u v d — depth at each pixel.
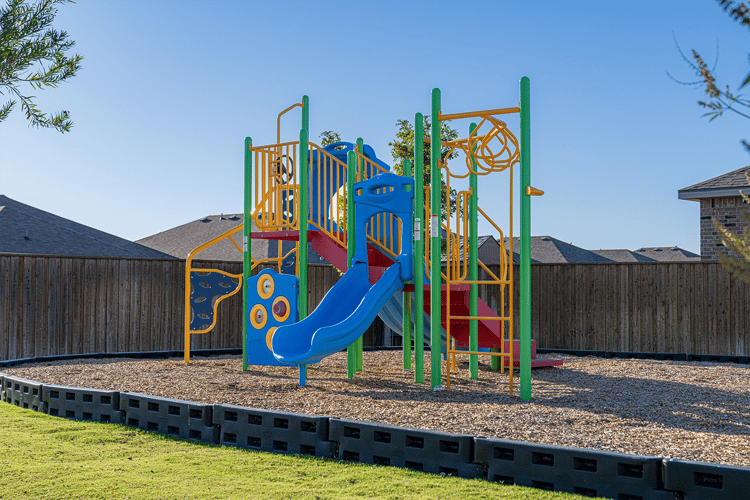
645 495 3.57
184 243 28.75
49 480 3.81
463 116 6.84
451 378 8.12
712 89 3.24
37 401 6.31
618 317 12.17
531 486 3.86
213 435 5.01
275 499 3.48
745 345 11.23
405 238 7.66
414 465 4.25
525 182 6.30
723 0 3.12
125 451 4.64
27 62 3.47
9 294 10.26
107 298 11.28
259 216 9.13
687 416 5.43
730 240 3.40
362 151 8.88
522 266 6.34
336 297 7.59
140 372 8.12
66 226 19.72
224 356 11.15
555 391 6.88
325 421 4.59
